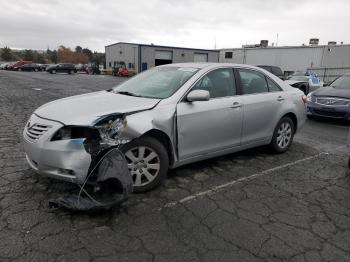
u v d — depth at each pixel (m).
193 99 4.12
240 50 44.69
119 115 3.61
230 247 2.95
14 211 3.38
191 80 4.39
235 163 5.20
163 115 3.93
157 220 3.35
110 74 52.16
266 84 5.46
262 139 5.35
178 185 4.24
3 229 3.06
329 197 4.08
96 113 3.57
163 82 4.57
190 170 4.79
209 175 4.63
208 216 3.48
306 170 5.02
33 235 2.99
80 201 3.33
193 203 3.76
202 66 4.75
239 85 4.96
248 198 3.95
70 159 3.33
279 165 5.20
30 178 4.19
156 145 3.92
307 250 2.96
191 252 2.85
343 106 8.95
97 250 2.82
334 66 36.91
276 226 3.34
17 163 4.73
